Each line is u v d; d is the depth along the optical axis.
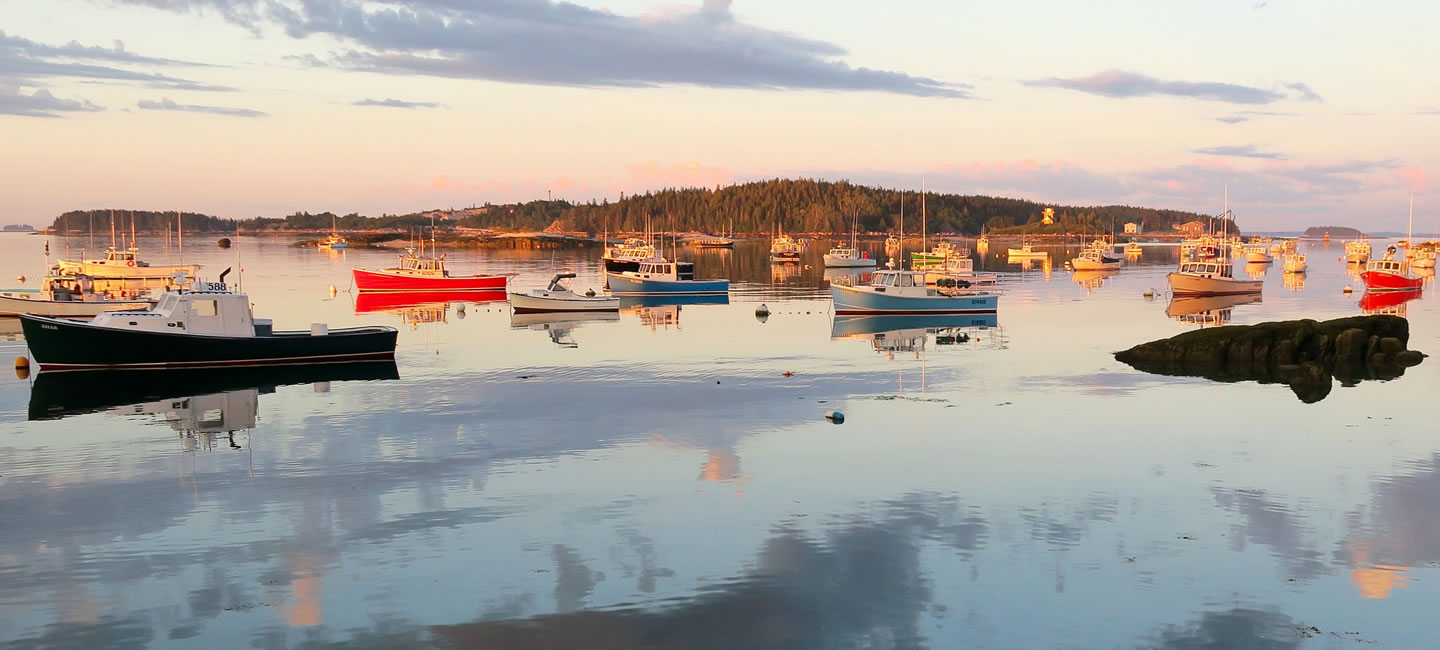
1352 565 17.97
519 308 69.31
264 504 21.70
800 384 37.47
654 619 15.70
